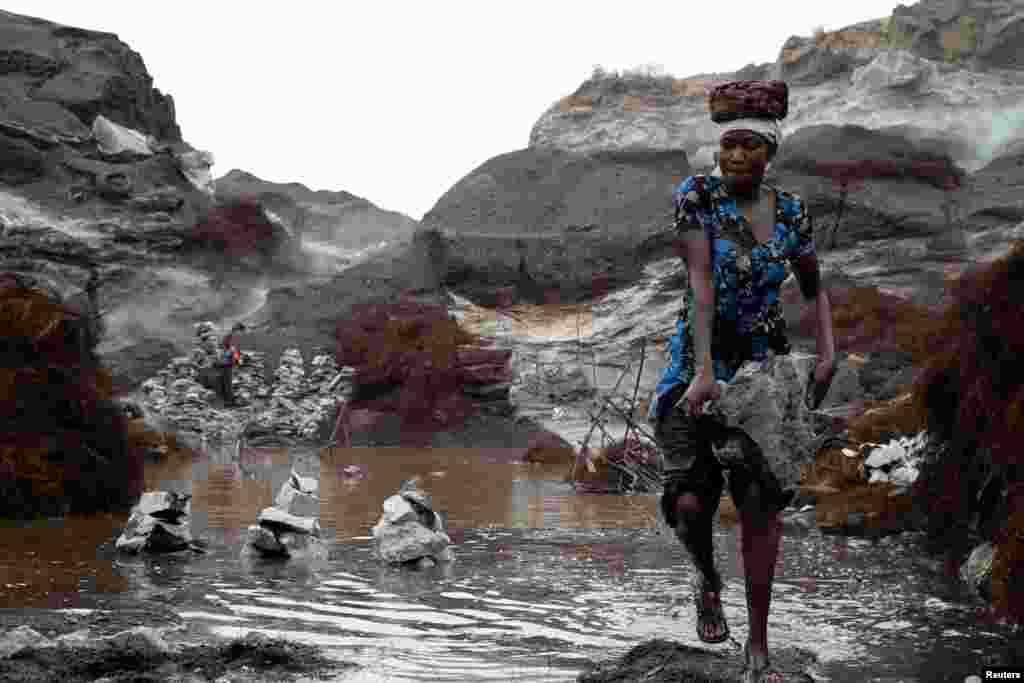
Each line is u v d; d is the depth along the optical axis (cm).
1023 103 5934
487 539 768
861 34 6969
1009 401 563
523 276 3519
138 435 1641
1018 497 493
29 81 4841
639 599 519
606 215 3791
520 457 1925
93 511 874
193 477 1360
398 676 356
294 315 3303
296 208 6419
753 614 339
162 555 652
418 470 1578
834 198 3509
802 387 338
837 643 412
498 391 2675
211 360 2872
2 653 368
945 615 473
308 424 2519
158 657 376
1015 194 3706
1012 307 575
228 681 347
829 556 667
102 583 548
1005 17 6525
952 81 6209
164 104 5525
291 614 471
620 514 959
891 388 1617
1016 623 444
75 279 3466
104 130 4547
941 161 3784
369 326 3033
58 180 4284
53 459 866
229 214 4319
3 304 923
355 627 445
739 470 338
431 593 532
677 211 346
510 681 349
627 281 3509
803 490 854
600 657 389
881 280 3053
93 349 1090
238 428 2450
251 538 654
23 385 877
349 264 4897
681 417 347
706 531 352
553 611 486
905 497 763
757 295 345
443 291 3488
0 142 4222
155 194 4244
